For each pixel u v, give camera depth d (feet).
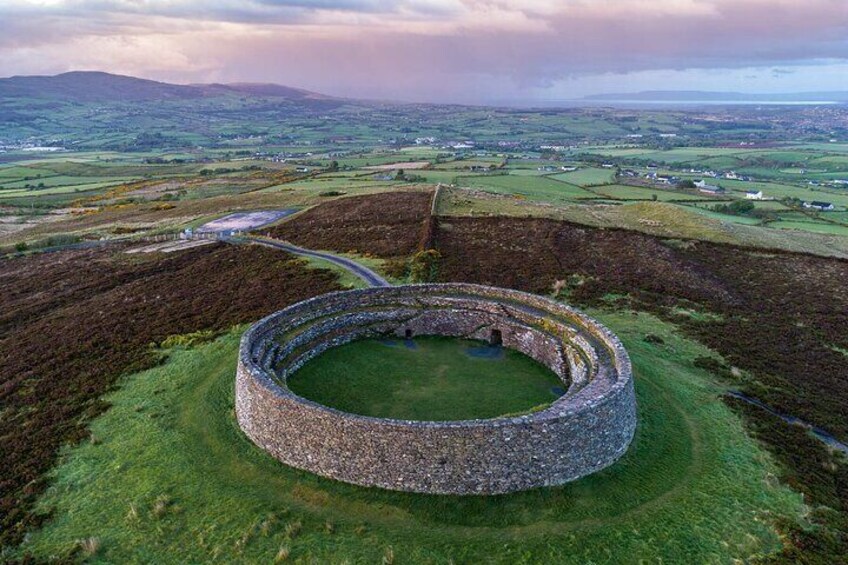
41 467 92.32
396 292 147.54
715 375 127.34
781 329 154.10
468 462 81.61
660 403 110.52
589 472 87.30
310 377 117.70
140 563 71.61
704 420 105.70
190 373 122.72
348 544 74.08
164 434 99.25
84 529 77.92
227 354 130.52
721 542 74.95
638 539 75.20
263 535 75.36
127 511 80.74
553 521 78.38
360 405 107.04
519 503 81.20
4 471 92.53
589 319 123.54
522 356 130.93
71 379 124.98
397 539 75.00
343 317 135.85
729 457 93.81
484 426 80.84
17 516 81.00
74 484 87.40
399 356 130.00
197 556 72.43
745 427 104.27
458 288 150.20
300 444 88.33
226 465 90.27
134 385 119.44
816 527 78.43
